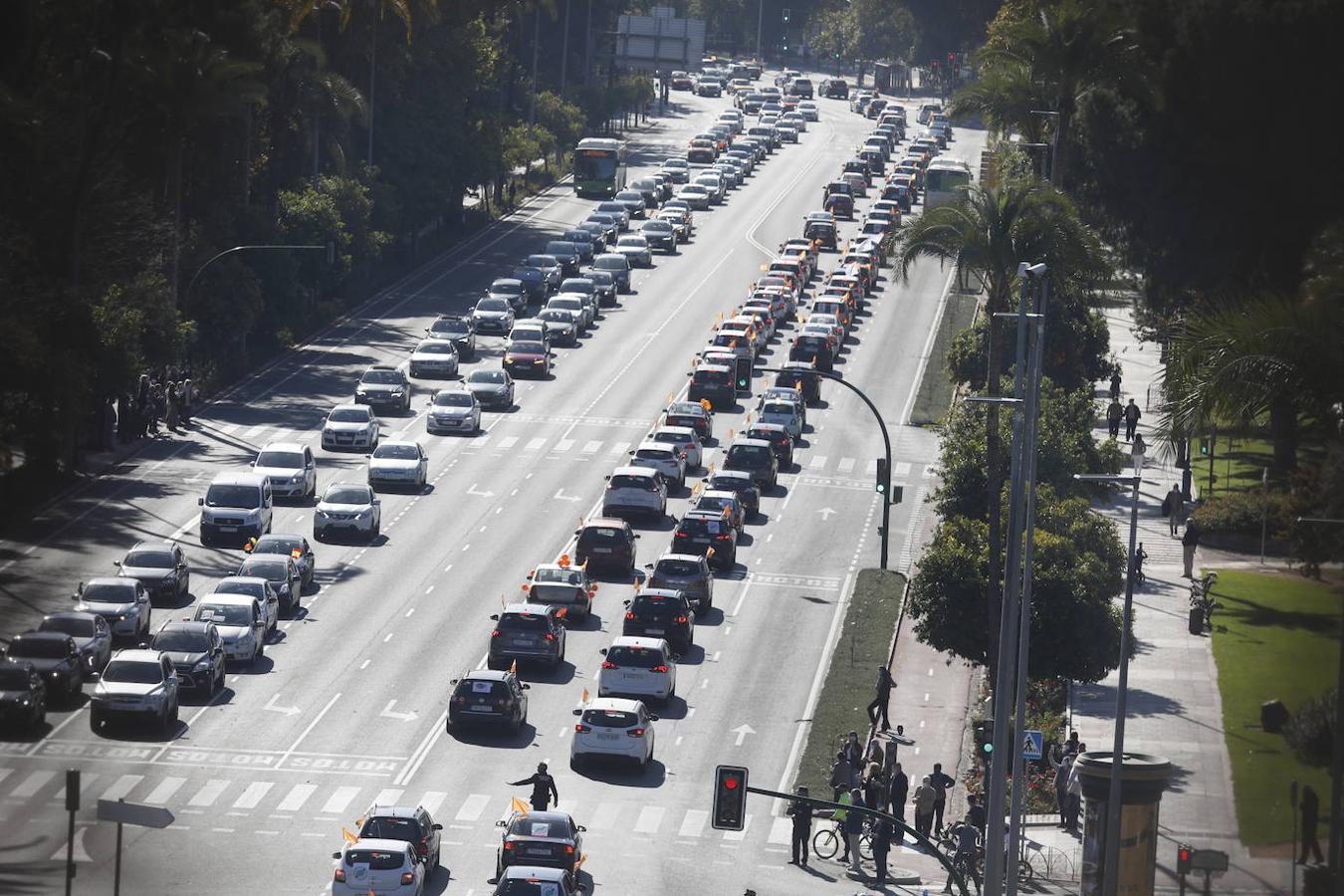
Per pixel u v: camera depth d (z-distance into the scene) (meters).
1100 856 155.62
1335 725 131.50
